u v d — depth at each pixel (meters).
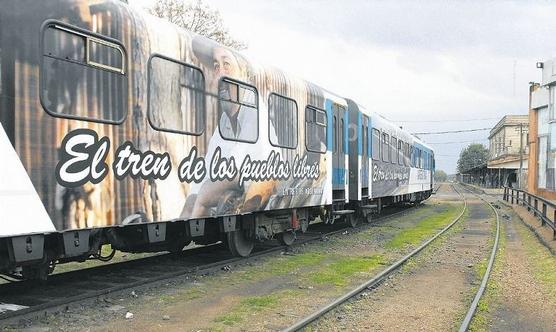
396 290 8.07
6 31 5.19
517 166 66.12
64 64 5.72
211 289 7.64
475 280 8.91
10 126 5.16
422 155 30.67
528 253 12.47
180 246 9.73
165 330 5.61
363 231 15.99
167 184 7.21
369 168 17.27
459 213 25.00
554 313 6.93
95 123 6.06
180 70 7.52
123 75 6.48
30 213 5.29
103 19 6.23
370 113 17.62
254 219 10.15
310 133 11.97
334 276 8.84
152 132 6.93
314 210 13.15
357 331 5.86
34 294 6.76
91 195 5.98
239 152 8.98
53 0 5.63
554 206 13.56
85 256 6.72
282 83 10.61
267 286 7.99
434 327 6.05
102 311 6.21
